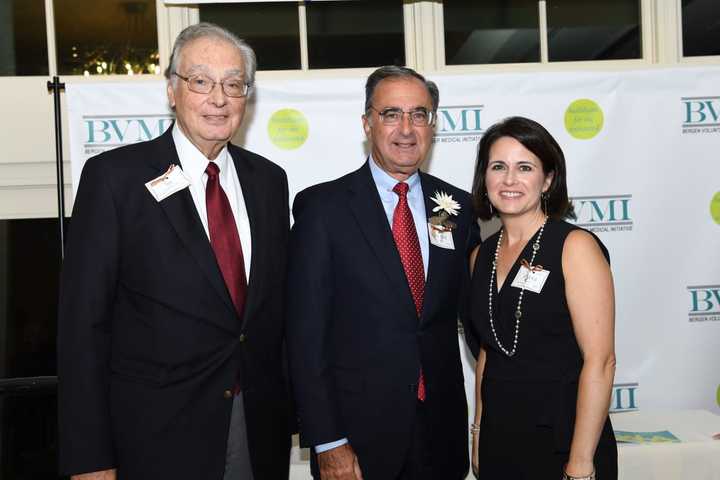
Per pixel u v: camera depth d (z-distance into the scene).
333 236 1.91
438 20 3.17
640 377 2.92
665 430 2.29
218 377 1.70
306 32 3.17
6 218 2.99
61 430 1.60
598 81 2.92
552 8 3.25
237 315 1.72
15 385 2.96
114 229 1.64
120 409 1.65
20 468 2.60
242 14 3.15
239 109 1.79
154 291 1.66
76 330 1.60
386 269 1.88
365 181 2.00
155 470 1.64
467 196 2.14
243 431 1.74
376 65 3.21
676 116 2.93
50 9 3.04
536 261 1.76
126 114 2.78
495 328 1.82
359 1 3.20
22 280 3.28
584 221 2.93
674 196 2.94
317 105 2.89
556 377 1.71
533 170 1.80
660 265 2.93
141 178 1.69
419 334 1.88
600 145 2.93
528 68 3.21
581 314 1.69
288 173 2.89
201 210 1.77
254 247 1.80
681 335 2.94
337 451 1.83
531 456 1.70
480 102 2.91
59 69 3.07
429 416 1.89
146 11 3.11
